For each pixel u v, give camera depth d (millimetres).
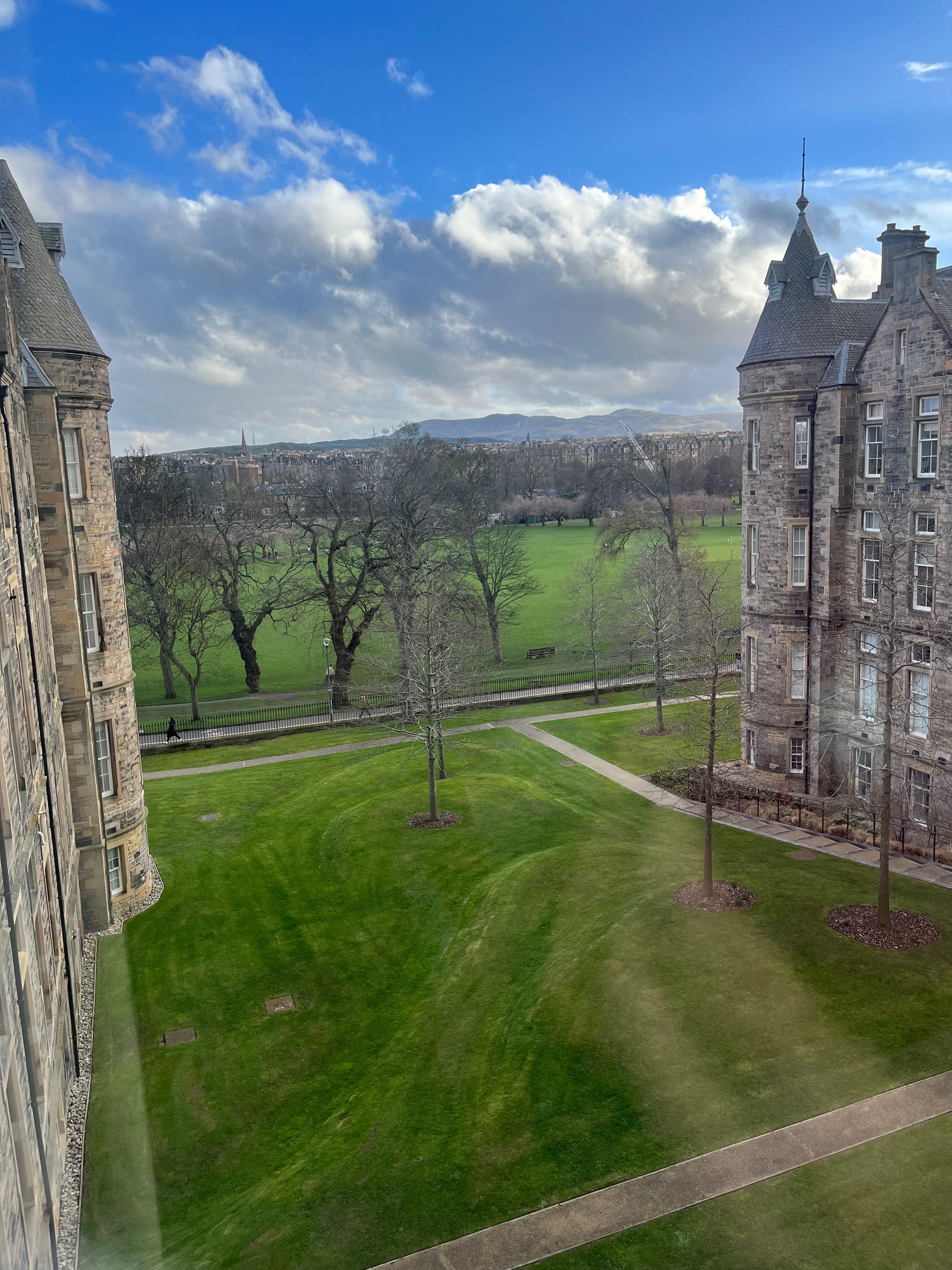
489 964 22812
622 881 26406
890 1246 12914
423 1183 15148
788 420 33219
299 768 43812
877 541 30578
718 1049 17578
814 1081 16438
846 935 21594
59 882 19422
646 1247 13320
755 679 35781
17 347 19766
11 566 15750
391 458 56750
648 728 46688
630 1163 14984
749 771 36625
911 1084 16141
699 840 29812
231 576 66812
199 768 44562
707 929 22375
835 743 33469
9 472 16828
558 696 54469
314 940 25781
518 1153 15570
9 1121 11062
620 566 84562
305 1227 14438
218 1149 17250
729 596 61094
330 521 61719
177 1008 22469
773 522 34031
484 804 35031
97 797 26234
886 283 34344
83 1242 14961
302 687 62969
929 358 27641
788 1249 13023
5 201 25516
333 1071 19625
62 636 25312
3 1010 11117
